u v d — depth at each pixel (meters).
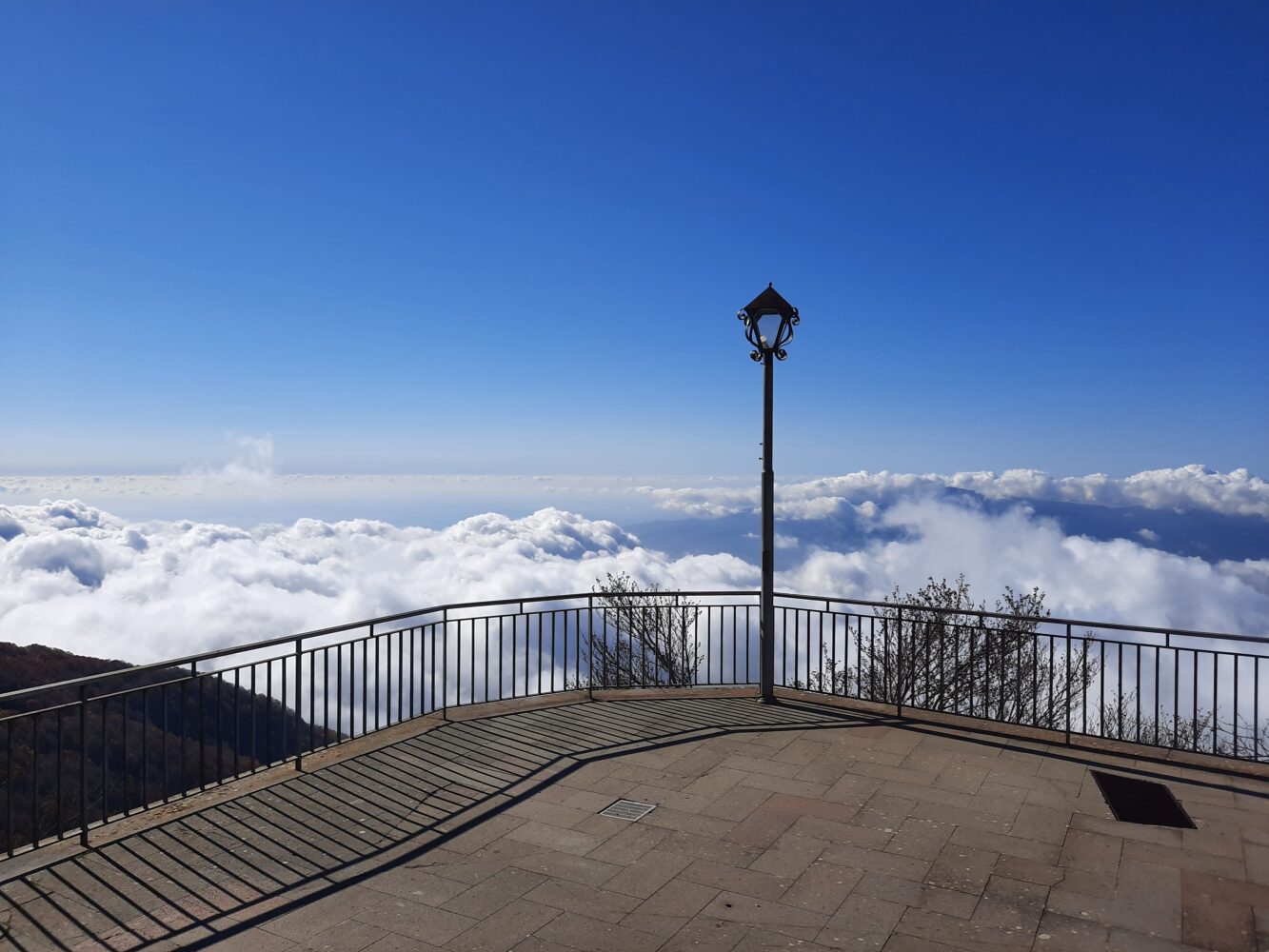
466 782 5.98
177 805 5.46
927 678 8.54
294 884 4.43
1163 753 6.60
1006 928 4.00
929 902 4.27
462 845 4.93
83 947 3.80
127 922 4.04
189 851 4.82
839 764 6.40
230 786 5.80
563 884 4.45
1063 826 5.25
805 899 4.29
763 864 4.70
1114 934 3.95
